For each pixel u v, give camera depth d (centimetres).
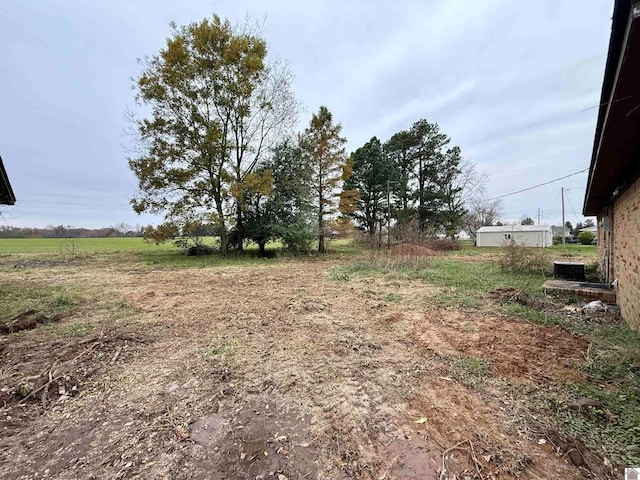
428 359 299
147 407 222
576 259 1204
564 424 191
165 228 1373
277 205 1505
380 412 212
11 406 222
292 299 571
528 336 355
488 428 190
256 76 1407
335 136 1631
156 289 686
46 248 1906
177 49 1256
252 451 175
